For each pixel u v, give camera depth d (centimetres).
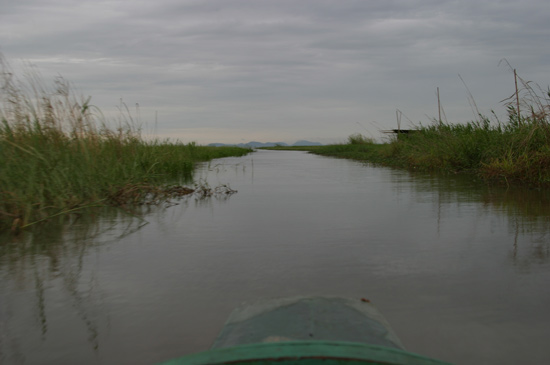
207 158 1820
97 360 172
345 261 286
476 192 584
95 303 225
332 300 155
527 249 306
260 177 898
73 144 584
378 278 253
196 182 788
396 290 234
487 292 230
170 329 195
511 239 332
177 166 994
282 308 146
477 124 941
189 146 1686
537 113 697
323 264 280
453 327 192
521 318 200
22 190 445
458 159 934
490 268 268
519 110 757
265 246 326
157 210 494
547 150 660
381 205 499
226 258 296
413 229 373
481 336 184
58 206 465
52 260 298
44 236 369
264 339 122
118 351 178
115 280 257
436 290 234
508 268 267
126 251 318
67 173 502
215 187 683
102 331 195
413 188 650
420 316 203
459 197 543
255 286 243
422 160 1072
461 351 172
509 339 182
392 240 337
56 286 249
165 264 286
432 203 504
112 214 470
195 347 180
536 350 174
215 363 84
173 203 545
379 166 1238
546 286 238
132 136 782
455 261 283
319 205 509
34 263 292
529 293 228
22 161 487
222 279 255
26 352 178
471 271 263
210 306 218
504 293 229
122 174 626
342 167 1220
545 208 453
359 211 463
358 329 129
